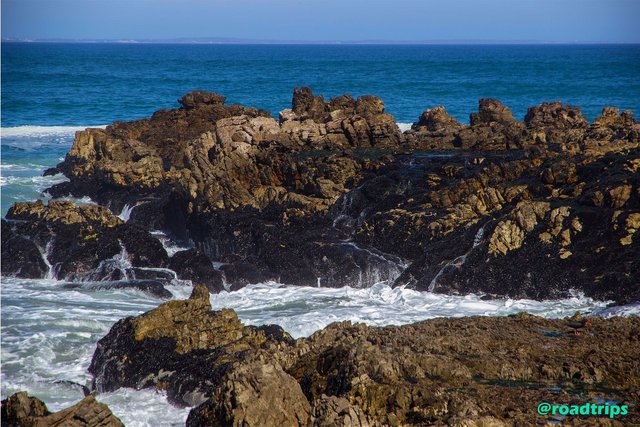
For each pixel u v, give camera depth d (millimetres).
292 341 29812
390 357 21953
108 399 27141
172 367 28141
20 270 44469
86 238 46062
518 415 19594
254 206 50844
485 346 24344
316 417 19328
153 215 55719
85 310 38219
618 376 22344
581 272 38469
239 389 20375
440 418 19594
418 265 42500
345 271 43562
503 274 39844
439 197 47000
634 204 40250
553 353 23875
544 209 41594
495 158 52438
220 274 43938
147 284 42281
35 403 21641
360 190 49312
